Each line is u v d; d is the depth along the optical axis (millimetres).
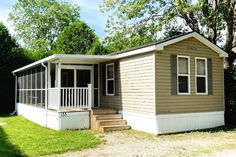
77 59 14297
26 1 42375
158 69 12258
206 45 13883
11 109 24203
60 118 13383
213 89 14062
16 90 23562
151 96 12320
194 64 13445
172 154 8617
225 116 15438
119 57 14383
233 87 15383
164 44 12266
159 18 20281
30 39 42969
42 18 42750
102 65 16188
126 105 14086
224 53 14320
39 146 9641
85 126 13969
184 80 13125
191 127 13148
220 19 17469
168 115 12422
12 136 11703
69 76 15672
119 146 9812
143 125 12859
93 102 16375
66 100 14211
